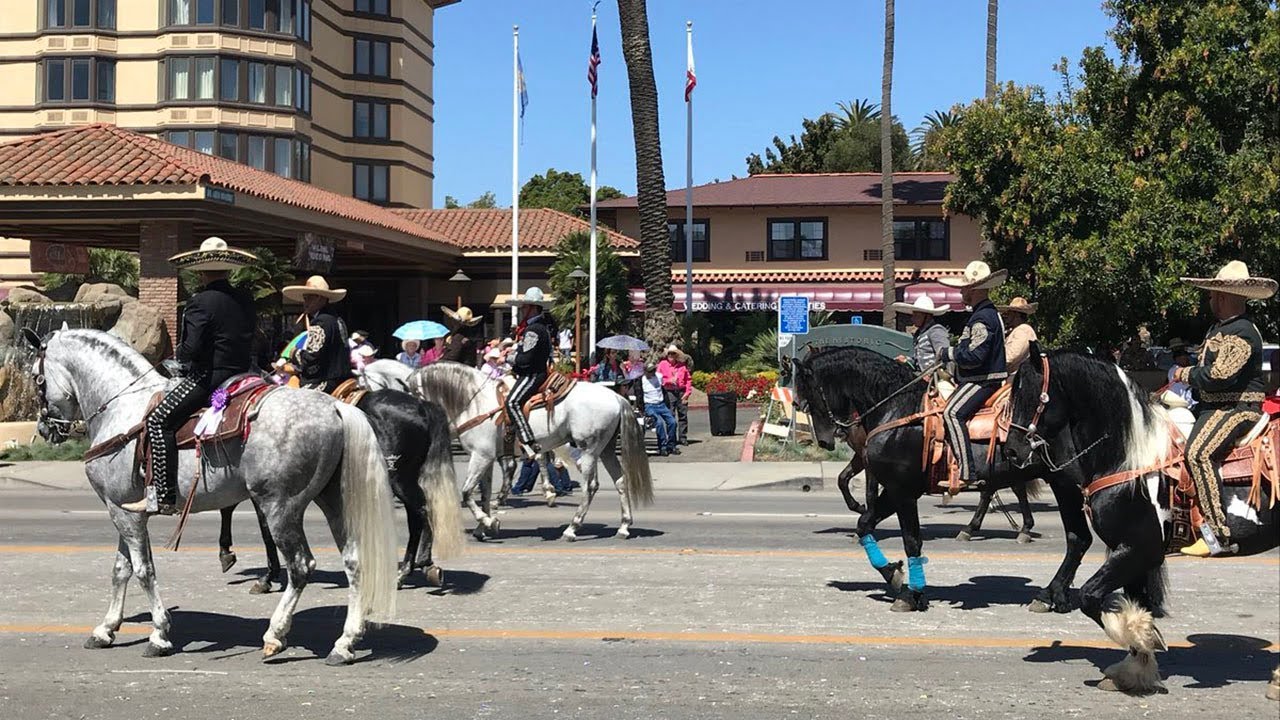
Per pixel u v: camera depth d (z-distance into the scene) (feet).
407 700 21.36
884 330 72.79
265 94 167.12
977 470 27.12
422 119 207.82
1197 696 21.63
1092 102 76.64
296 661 24.14
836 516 48.06
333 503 24.94
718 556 37.22
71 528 43.83
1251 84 69.00
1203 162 69.77
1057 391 22.84
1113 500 22.04
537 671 23.38
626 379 78.38
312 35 180.86
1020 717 20.31
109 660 24.21
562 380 41.29
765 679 22.81
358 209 123.13
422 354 65.10
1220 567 34.99
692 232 143.43
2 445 72.59
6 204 85.25
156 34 165.27
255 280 108.78
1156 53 72.28
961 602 30.01
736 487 59.36
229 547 33.60
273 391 24.35
